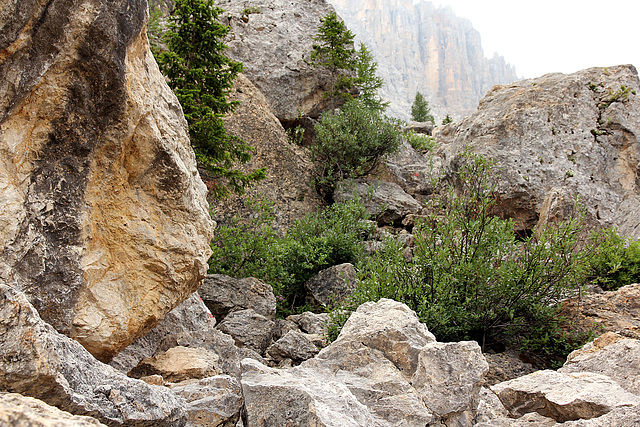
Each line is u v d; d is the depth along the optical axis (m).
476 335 6.88
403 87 158.25
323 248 10.46
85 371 2.48
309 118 17.91
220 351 5.43
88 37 3.38
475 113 15.06
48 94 3.36
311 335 7.08
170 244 4.26
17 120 3.29
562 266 6.64
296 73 18.11
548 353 6.25
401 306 4.71
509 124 13.23
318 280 9.95
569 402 3.31
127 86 3.70
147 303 4.09
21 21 3.10
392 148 16.20
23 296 2.27
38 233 3.37
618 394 3.35
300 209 14.15
